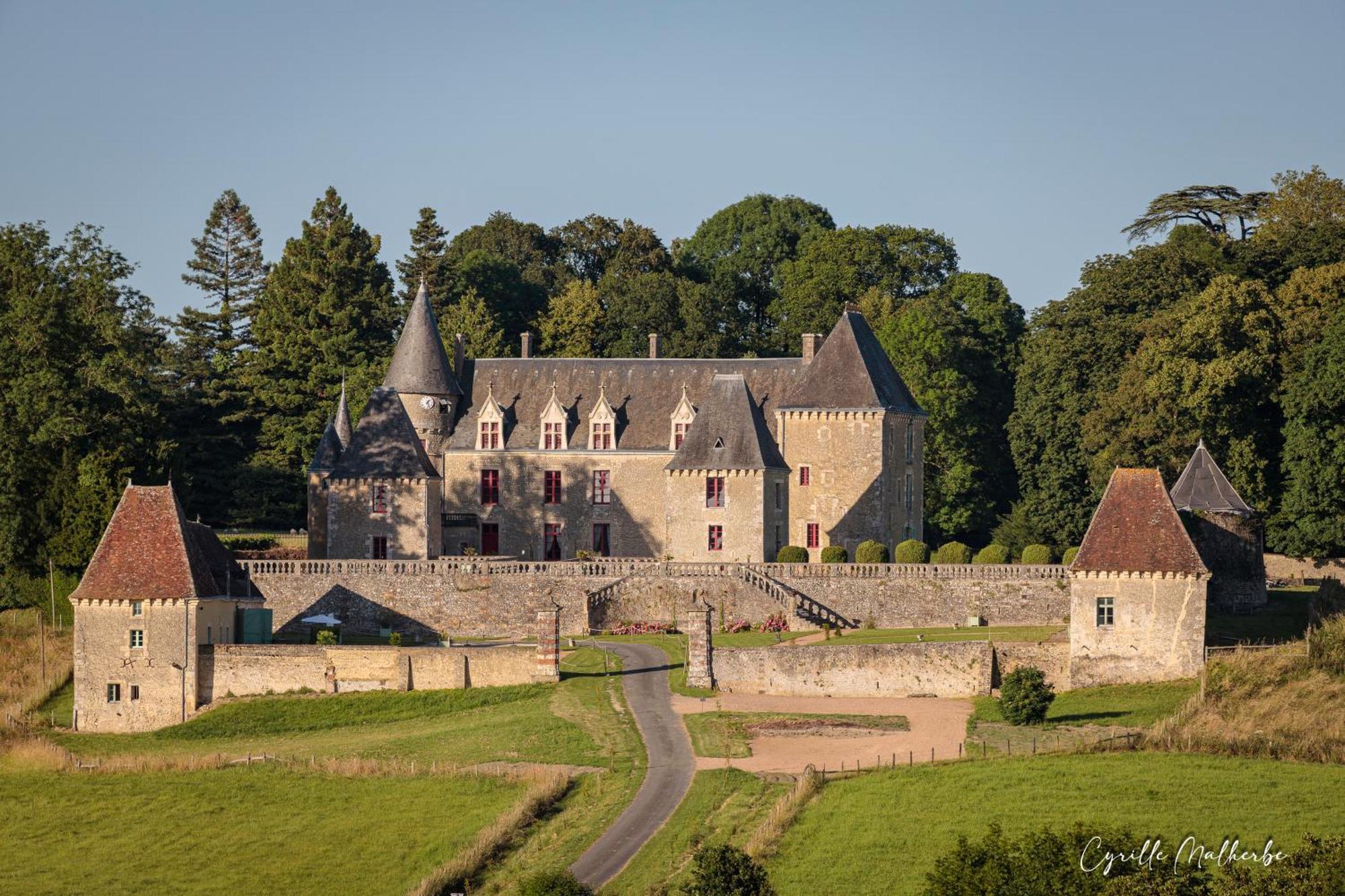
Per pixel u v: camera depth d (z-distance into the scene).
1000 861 59.75
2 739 89.19
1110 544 88.69
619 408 124.25
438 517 118.19
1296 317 118.94
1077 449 127.94
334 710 91.31
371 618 105.19
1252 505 114.38
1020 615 101.00
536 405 125.44
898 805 71.62
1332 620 92.38
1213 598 99.12
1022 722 82.88
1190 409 115.94
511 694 90.88
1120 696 86.31
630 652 98.25
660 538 122.06
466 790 77.44
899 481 120.88
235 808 77.44
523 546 123.25
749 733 82.88
